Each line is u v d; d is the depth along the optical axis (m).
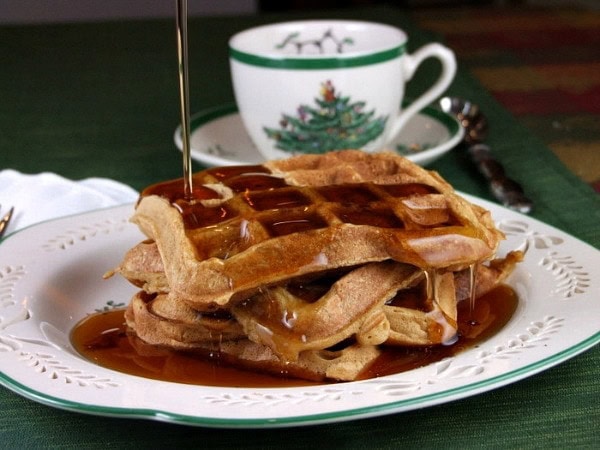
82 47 1.05
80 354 0.57
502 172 0.73
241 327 0.56
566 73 0.93
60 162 0.79
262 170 0.61
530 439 0.51
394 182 0.60
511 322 0.56
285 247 0.54
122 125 0.86
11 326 0.56
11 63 1.00
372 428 0.52
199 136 0.80
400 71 0.77
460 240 0.56
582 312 0.55
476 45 1.01
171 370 0.56
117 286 0.63
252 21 1.11
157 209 0.57
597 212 0.69
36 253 0.63
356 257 0.55
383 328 0.55
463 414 0.53
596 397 0.53
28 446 0.52
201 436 0.52
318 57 0.74
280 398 0.50
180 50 0.57
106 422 0.53
